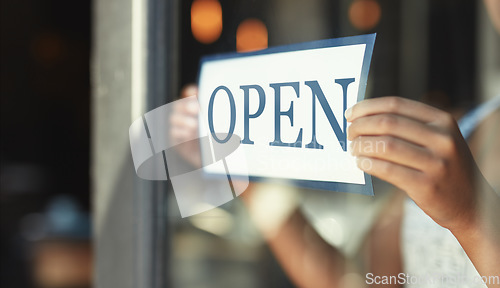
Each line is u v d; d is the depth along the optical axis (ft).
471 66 2.30
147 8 3.27
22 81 24.50
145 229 3.26
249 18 2.98
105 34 3.51
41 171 23.52
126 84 3.35
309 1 2.72
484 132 2.27
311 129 2.47
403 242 2.66
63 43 25.31
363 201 2.95
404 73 2.35
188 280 7.70
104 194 3.48
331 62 2.40
